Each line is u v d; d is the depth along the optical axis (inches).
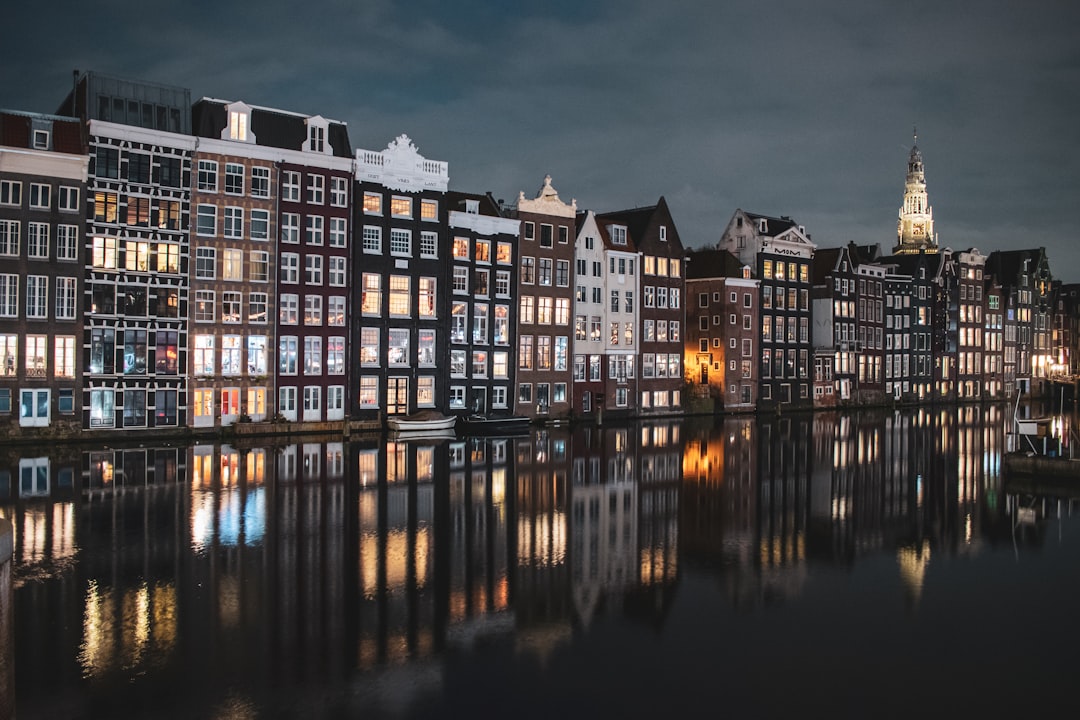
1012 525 1389.0
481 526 1289.4
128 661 761.6
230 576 1005.8
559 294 3097.9
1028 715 700.0
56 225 2113.7
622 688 735.7
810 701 719.1
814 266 4185.5
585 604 948.6
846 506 1526.8
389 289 2637.8
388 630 850.1
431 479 1683.1
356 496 1483.8
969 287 4963.1
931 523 1401.3
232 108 2375.7
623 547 1197.7
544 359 3061.0
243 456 1956.2
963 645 847.1
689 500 1544.0
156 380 2251.5
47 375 2106.3
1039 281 5531.5
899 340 4512.8
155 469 1734.7
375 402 2613.2
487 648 814.5
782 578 1068.5
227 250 2362.2
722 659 802.8
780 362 3858.3
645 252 3398.1
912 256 4702.3
